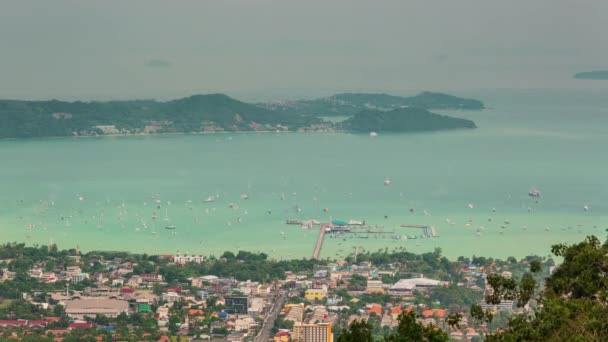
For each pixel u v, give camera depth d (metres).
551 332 129.62
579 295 143.00
